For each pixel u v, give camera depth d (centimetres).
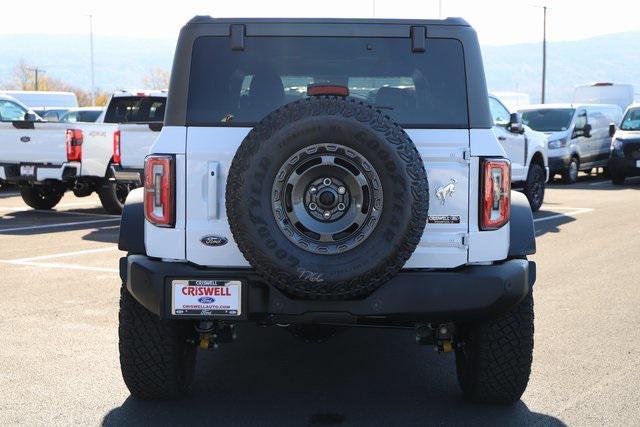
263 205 479
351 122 473
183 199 523
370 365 673
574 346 722
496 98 1619
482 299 509
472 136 529
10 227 1434
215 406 571
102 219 1554
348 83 548
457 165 525
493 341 548
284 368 663
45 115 3284
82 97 10731
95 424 533
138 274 516
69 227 1440
